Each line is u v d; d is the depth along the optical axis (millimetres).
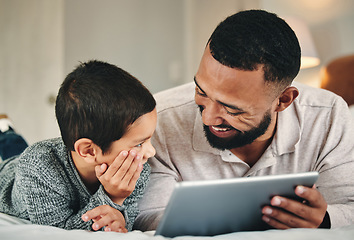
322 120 1104
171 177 1084
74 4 3201
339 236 597
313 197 727
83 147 902
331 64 2471
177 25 3943
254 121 918
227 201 652
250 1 3305
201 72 873
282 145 1045
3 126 1594
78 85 907
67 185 973
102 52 3395
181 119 1117
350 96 2352
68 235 606
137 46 3643
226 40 837
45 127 3158
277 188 695
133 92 897
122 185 890
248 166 1069
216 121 913
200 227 684
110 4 3459
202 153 1090
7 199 1100
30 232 608
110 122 873
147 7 3727
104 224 834
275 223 753
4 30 3361
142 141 919
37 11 3215
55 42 3123
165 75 3838
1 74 3373
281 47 873
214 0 3680
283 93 972
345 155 1067
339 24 2855
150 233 819
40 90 3193
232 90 846
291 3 3078
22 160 977
